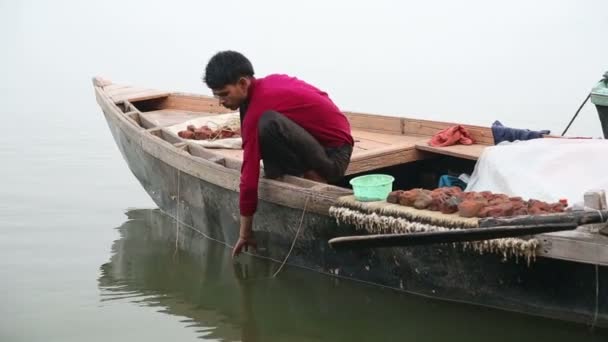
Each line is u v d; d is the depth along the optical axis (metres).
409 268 4.84
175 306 5.25
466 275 4.61
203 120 7.43
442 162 6.38
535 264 4.30
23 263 6.02
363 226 4.83
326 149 5.46
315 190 5.11
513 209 4.32
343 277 5.23
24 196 7.73
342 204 4.92
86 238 6.59
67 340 4.74
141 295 5.44
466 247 4.46
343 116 5.58
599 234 4.01
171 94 8.70
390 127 6.99
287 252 5.53
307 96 5.36
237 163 5.88
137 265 5.98
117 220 7.06
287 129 5.18
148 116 8.34
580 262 4.12
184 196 6.43
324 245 5.24
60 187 8.05
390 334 4.74
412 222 4.54
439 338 4.65
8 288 5.56
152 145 6.65
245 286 5.51
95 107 12.16
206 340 4.74
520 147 5.36
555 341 4.42
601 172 5.00
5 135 10.37
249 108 5.26
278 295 5.34
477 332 4.66
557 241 4.10
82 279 5.73
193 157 6.07
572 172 5.07
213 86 5.20
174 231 6.70
